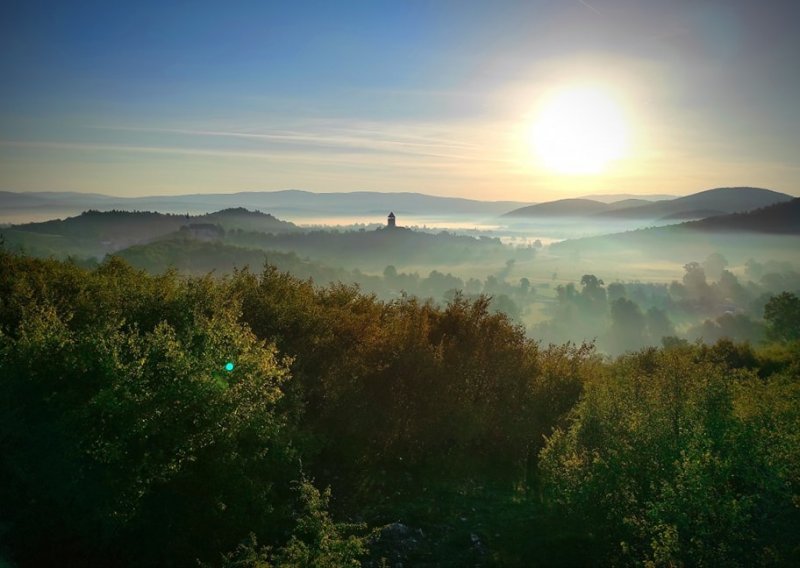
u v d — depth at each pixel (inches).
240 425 370.6
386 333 586.9
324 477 486.3
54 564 317.4
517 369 634.2
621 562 349.1
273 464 414.9
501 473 564.4
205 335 390.9
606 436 404.2
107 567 330.6
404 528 411.2
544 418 621.9
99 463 316.8
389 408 554.3
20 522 315.3
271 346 422.9
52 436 313.7
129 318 486.3
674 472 346.3
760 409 393.1
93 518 311.3
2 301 508.1
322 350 557.9
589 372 706.2
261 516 380.5
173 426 334.6
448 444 588.4
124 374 330.6
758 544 308.2
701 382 394.0
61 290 588.1
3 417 311.0
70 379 342.0
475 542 397.7
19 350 348.2
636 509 353.1
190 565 343.3
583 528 397.7
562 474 406.9
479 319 651.5
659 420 372.8
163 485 349.7
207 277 578.2
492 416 613.0
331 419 539.8
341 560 309.7
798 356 1227.2
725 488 321.4
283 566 303.4
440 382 569.0
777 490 315.9
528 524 426.6
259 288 613.9
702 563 299.0
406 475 521.7
